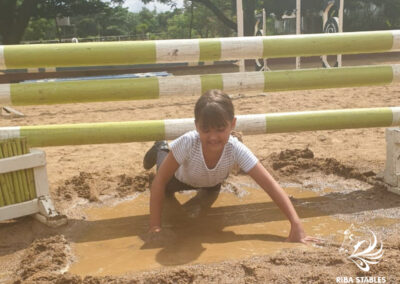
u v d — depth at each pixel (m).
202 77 3.40
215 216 3.22
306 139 5.67
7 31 27.33
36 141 3.26
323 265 2.28
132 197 3.70
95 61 3.20
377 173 3.90
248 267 2.26
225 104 2.44
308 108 8.41
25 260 2.59
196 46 3.30
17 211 3.12
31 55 3.11
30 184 3.18
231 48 3.33
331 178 3.95
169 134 3.41
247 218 3.17
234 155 2.86
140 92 3.31
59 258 2.54
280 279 2.15
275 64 20.56
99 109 9.62
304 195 3.59
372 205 3.31
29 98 3.20
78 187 3.87
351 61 20.66
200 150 2.85
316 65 19.66
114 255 2.62
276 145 5.40
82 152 5.52
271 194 2.78
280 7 30.44
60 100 3.24
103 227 3.10
